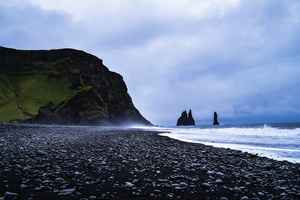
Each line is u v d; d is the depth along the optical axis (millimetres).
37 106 150625
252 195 9273
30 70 182000
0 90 157000
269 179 12141
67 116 138125
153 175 12016
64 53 190750
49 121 129375
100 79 186375
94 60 197000
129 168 13523
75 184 9867
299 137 47375
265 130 77125
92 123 143125
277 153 24688
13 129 48562
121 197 8531
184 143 32375
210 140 41812
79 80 170625
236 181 11398
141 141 33594
